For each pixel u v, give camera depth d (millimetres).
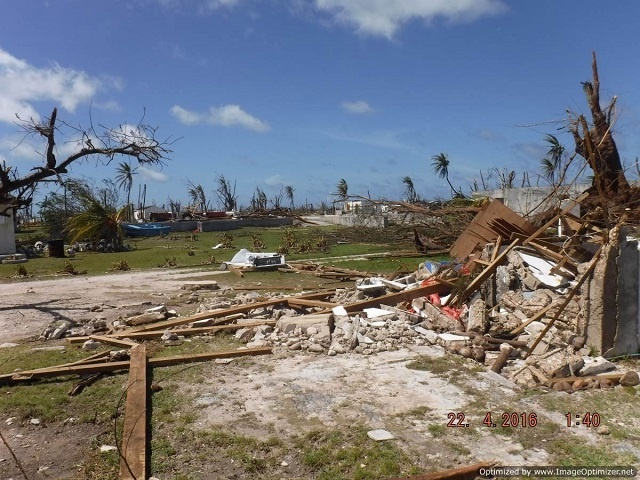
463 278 9953
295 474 4500
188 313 11461
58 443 5203
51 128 12273
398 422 5449
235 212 64125
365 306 9984
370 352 7816
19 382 6910
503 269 9852
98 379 6965
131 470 4473
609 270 7254
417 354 7746
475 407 5809
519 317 8820
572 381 6414
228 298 13320
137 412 5648
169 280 18109
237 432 5270
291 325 8750
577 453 4785
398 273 15078
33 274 21875
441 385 6480
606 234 7609
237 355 7836
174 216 62656
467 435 5141
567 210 11555
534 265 10016
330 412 5719
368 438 5078
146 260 27203
